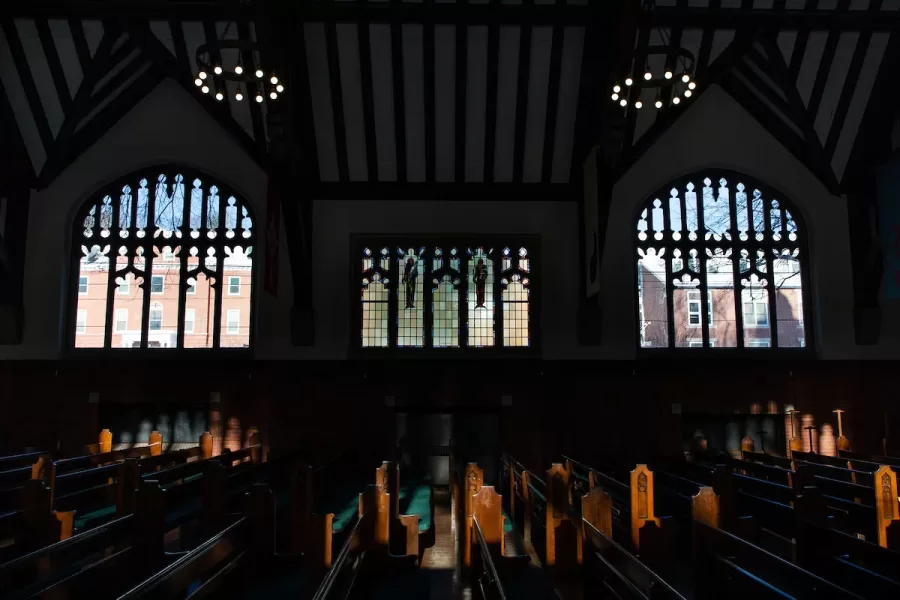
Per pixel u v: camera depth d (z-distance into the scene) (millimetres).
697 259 18453
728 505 9086
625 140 17469
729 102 18562
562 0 15242
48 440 17328
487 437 18203
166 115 18234
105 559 6449
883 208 17172
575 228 18312
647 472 8992
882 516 9156
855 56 16391
